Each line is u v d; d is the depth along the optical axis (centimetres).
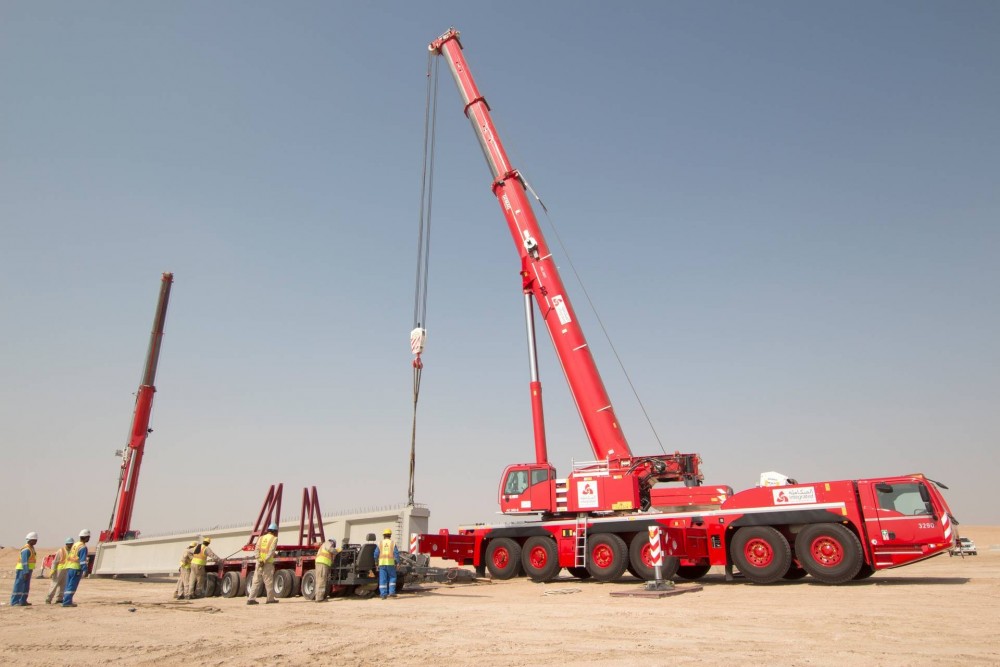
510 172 2438
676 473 1995
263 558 1667
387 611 1359
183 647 955
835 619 1082
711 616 1147
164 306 4319
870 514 1644
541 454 2194
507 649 880
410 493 2275
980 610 1163
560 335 2200
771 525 1755
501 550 2197
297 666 809
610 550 1916
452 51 2730
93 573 3781
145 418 4109
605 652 841
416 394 2266
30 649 971
